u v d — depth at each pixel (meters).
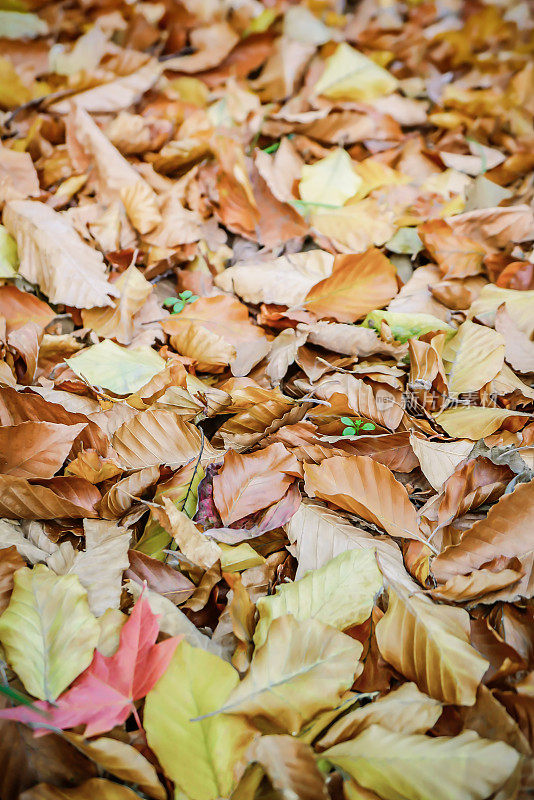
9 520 0.55
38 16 0.93
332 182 0.81
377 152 0.90
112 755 0.44
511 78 0.99
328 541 0.54
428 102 1.00
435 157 0.88
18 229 0.68
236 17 0.99
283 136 0.89
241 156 0.75
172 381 0.60
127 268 0.70
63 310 0.69
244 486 0.55
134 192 0.73
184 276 0.72
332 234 0.75
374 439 0.58
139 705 0.48
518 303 0.67
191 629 0.49
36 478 0.55
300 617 0.49
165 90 0.92
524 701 0.46
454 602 0.51
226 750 0.45
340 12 1.07
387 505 0.54
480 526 0.52
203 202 0.78
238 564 0.52
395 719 0.46
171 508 0.52
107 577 0.51
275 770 0.44
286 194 0.78
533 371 0.64
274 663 0.47
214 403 0.60
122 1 0.96
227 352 0.64
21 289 0.69
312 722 0.46
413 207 0.80
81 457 0.55
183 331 0.67
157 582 0.52
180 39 0.99
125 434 0.56
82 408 0.60
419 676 0.48
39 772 0.45
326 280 0.68
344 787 0.44
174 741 0.45
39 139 0.80
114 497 0.54
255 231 0.75
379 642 0.49
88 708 0.45
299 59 0.97
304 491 0.57
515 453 0.55
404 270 0.76
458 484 0.55
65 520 0.55
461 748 0.44
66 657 0.47
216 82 0.97
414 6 1.06
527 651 0.49
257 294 0.69
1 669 0.48
